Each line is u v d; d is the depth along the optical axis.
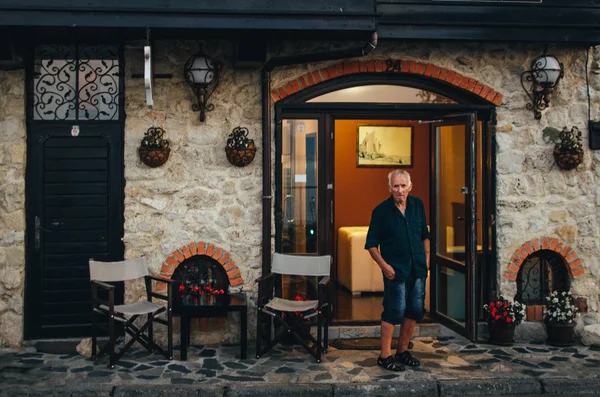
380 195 9.17
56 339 5.95
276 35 5.67
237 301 5.64
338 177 9.09
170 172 5.98
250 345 5.94
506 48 6.27
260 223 6.08
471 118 5.97
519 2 5.95
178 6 5.28
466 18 5.87
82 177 5.99
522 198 6.27
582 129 6.35
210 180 6.02
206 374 5.12
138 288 5.96
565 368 5.31
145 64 5.27
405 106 6.21
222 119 6.04
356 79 6.21
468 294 6.04
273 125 6.09
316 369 5.25
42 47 5.96
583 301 6.31
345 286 8.05
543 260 6.44
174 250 5.99
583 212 6.32
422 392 4.86
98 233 6.02
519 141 6.28
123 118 6.00
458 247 6.31
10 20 5.07
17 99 5.82
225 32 5.51
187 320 5.59
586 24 5.94
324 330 5.72
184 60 5.98
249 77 6.06
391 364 5.23
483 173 6.33
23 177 5.85
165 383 4.89
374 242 5.21
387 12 5.76
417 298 5.25
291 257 5.77
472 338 6.05
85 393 4.72
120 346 5.86
